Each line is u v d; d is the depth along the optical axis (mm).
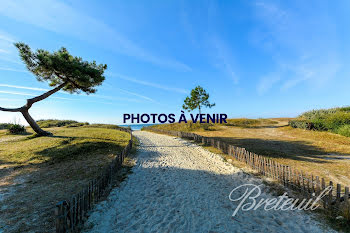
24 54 14531
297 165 9055
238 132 25234
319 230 4152
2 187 6578
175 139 22391
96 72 17016
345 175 7559
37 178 7562
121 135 21844
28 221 4422
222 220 4863
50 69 15422
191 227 4555
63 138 16016
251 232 4285
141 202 5941
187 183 7703
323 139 16359
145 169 9742
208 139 16703
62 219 3748
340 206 4656
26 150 12055
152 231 4387
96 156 11219
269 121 33562
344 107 27625
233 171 9000
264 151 12250
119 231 4344
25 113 16875
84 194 4863
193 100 35625
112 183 7410
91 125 35969
